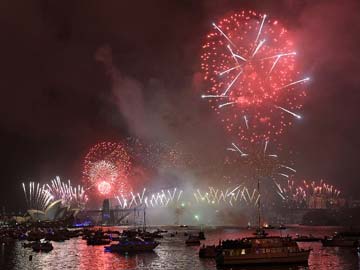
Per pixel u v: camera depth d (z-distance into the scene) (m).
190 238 160.50
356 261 102.62
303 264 92.75
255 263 90.62
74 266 105.44
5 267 105.50
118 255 124.94
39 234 199.25
